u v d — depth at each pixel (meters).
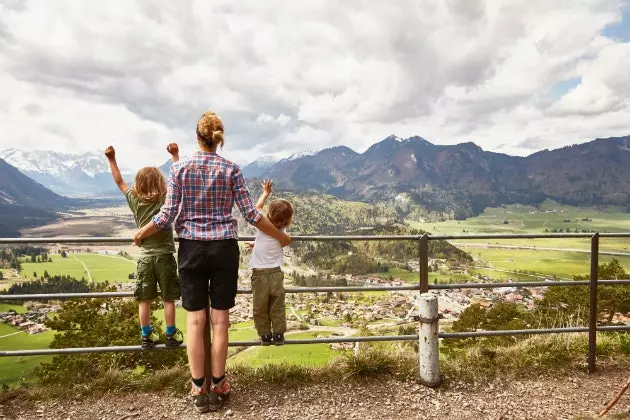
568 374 4.34
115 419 3.47
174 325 3.80
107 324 14.98
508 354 4.69
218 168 3.31
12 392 3.88
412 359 4.50
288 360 4.75
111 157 3.79
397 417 3.51
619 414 3.40
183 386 3.94
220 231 3.30
